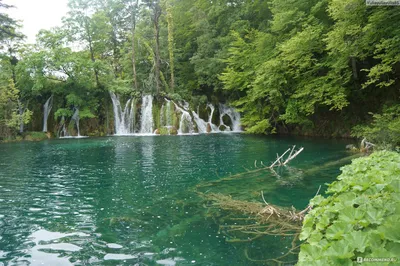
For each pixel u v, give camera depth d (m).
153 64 33.22
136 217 6.20
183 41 35.47
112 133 29.22
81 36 29.69
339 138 19.33
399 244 2.34
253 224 5.56
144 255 4.56
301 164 11.31
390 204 3.13
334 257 2.32
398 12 11.82
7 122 24.19
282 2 19.62
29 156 15.19
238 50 24.84
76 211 6.69
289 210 6.20
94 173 10.75
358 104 18.70
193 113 29.64
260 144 17.92
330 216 3.56
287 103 21.03
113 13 38.66
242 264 4.17
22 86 27.23
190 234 5.24
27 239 5.25
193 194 7.80
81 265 4.32
